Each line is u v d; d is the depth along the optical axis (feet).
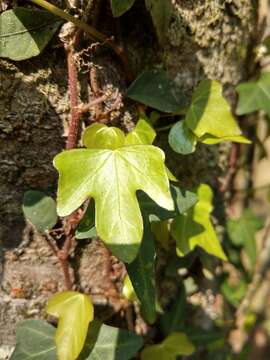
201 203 0.44
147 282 0.36
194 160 0.46
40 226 0.39
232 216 0.57
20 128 0.38
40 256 0.41
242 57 0.47
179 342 0.47
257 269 0.68
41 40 0.36
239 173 0.55
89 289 0.43
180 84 0.43
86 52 0.37
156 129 0.41
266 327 0.86
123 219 0.32
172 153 0.44
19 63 0.36
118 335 0.40
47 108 0.37
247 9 0.45
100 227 0.32
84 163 0.33
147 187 0.32
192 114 0.40
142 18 0.38
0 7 0.35
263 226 0.60
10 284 0.41
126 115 0.40
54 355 0.40
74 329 0.38
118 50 0.38
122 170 0.33
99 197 0.33
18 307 0.42
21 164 0.39
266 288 0.82
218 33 0.43
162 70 0.40
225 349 0.63
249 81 0.48
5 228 0.40
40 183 0.40
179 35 0.41
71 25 0.35
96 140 0.37
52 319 0.43
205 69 0.44
